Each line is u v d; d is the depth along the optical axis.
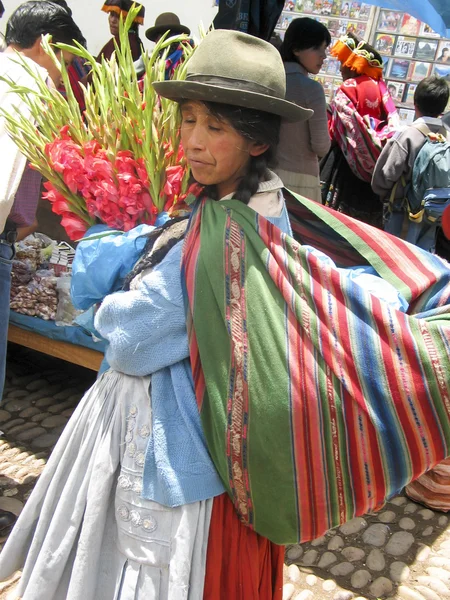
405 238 4.46
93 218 1.67
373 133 4.63
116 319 1.41
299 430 1.27
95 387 1.56
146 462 1.38
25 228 2.52
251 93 1.26
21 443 3.19
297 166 4.07
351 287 1.28
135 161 1.57
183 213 1.57
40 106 1.69
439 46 6.03
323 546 2.61
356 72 4.83
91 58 1.64
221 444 1.32
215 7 5.92
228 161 1.34
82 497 1.47
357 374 1.25
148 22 6.10
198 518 1.37
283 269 1.30
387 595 2.35
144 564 1.38
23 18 2.54
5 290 2.45
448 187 4.18
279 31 6.23
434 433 1.26
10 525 2.53
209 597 1.39
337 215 1.53
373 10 6.08
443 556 2.57
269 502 1.33
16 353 4.16
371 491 1.31
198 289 1.32
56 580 1.48
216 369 1.31
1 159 2.16
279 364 1.27
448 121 3.29
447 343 1.25
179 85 1.28
